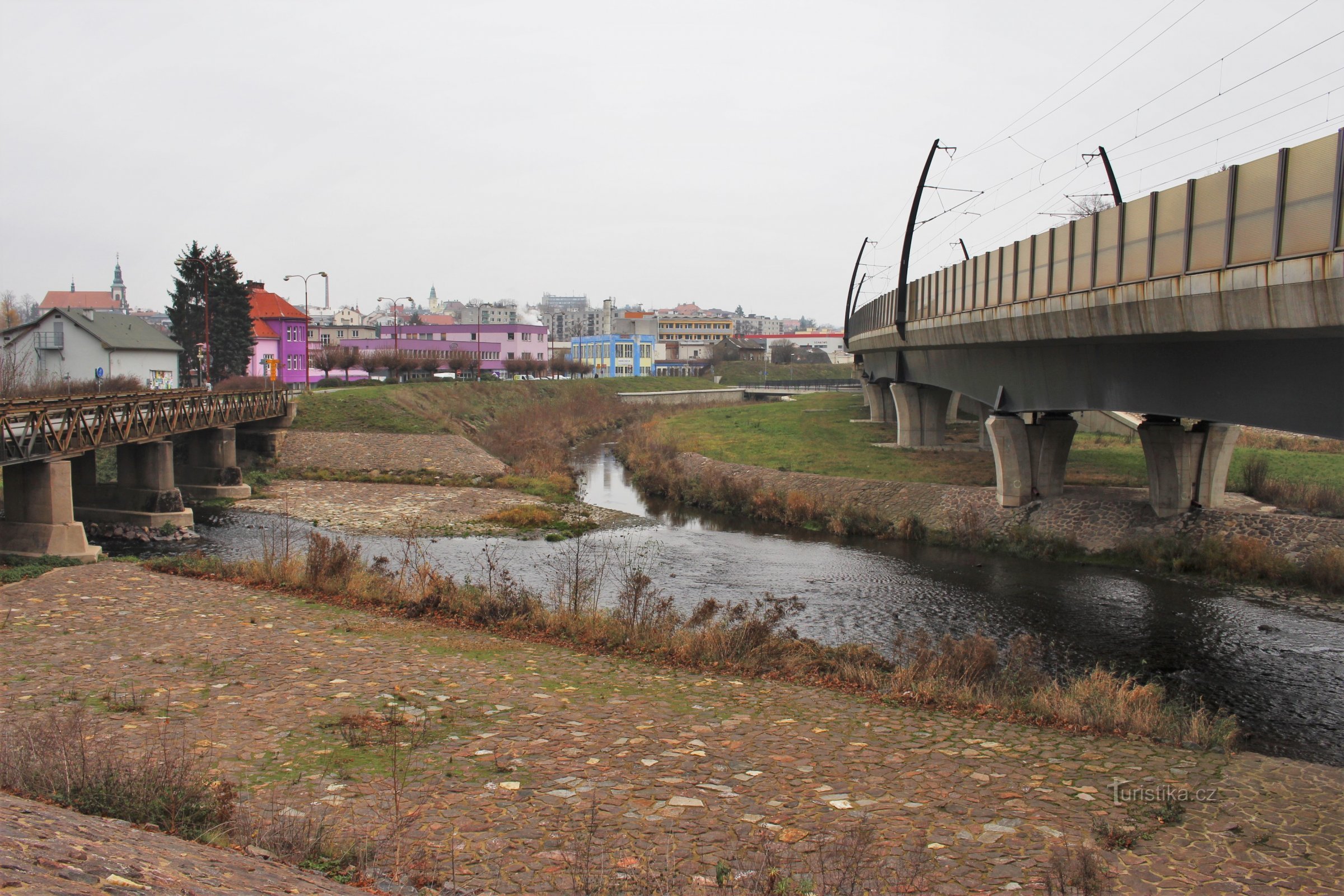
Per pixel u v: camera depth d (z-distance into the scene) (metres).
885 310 53.34
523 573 31.17
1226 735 14.35
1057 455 38.09
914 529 38.44
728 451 59.38
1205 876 9.23
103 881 5.61
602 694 15.68
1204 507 34.62
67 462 31.95
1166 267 20.33
